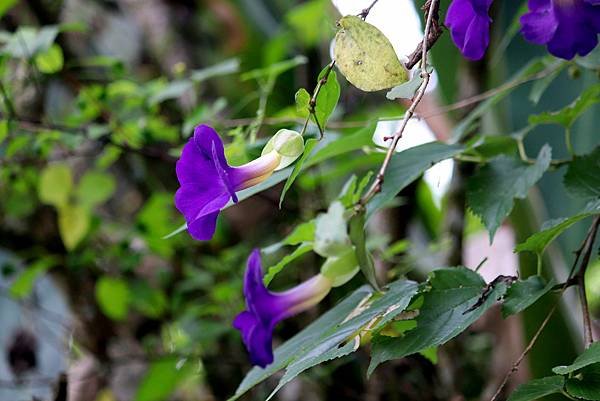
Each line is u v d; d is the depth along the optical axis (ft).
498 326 4.33
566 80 3.93
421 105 4.17
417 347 2.82
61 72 4.22
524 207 3.91
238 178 2.80
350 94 4.41
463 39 2.81
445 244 4.12
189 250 4.95
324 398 4.50
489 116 3.99
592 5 2.78
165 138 4.25
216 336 4.52
